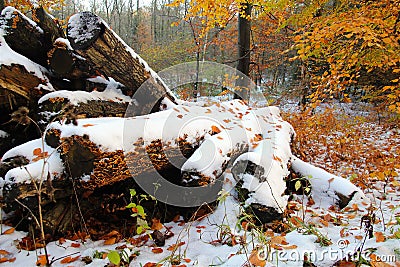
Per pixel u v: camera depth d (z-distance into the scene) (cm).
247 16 762
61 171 226
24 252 212
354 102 1244
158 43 2220
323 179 362
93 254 207
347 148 618
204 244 231
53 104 278
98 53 300
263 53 1302
